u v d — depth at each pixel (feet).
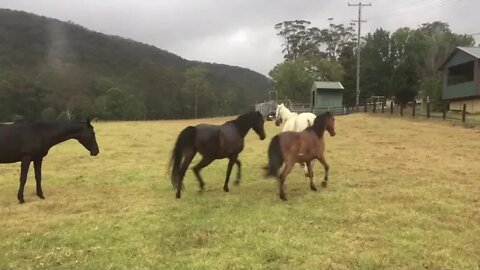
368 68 193.98
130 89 290.76
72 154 55.88
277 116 58.65
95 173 43.32
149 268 20.38
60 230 25.67
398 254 21.74
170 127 90.89
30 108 238.68
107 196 33.99
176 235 24.64
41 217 28.27
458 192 33.55
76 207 30.68
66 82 272.92
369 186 36.11
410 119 94.12
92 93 276.62
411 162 46.52
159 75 324.60
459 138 63.31
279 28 301.22
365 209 29.22
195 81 319.27
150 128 88.43
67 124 32.68
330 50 284.61
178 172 31.89
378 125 83.87
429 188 34.91
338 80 200.03
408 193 33.35
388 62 198.18
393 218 27.20
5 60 289.33
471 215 27.91
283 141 31.35
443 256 21.54
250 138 70.38
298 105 161.58
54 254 21.90
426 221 26.68
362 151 54.49
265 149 58.18
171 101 309.63
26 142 30.89
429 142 60.85
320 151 33.55
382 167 43.96
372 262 20.76
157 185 37.50
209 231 25.11
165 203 31.37
